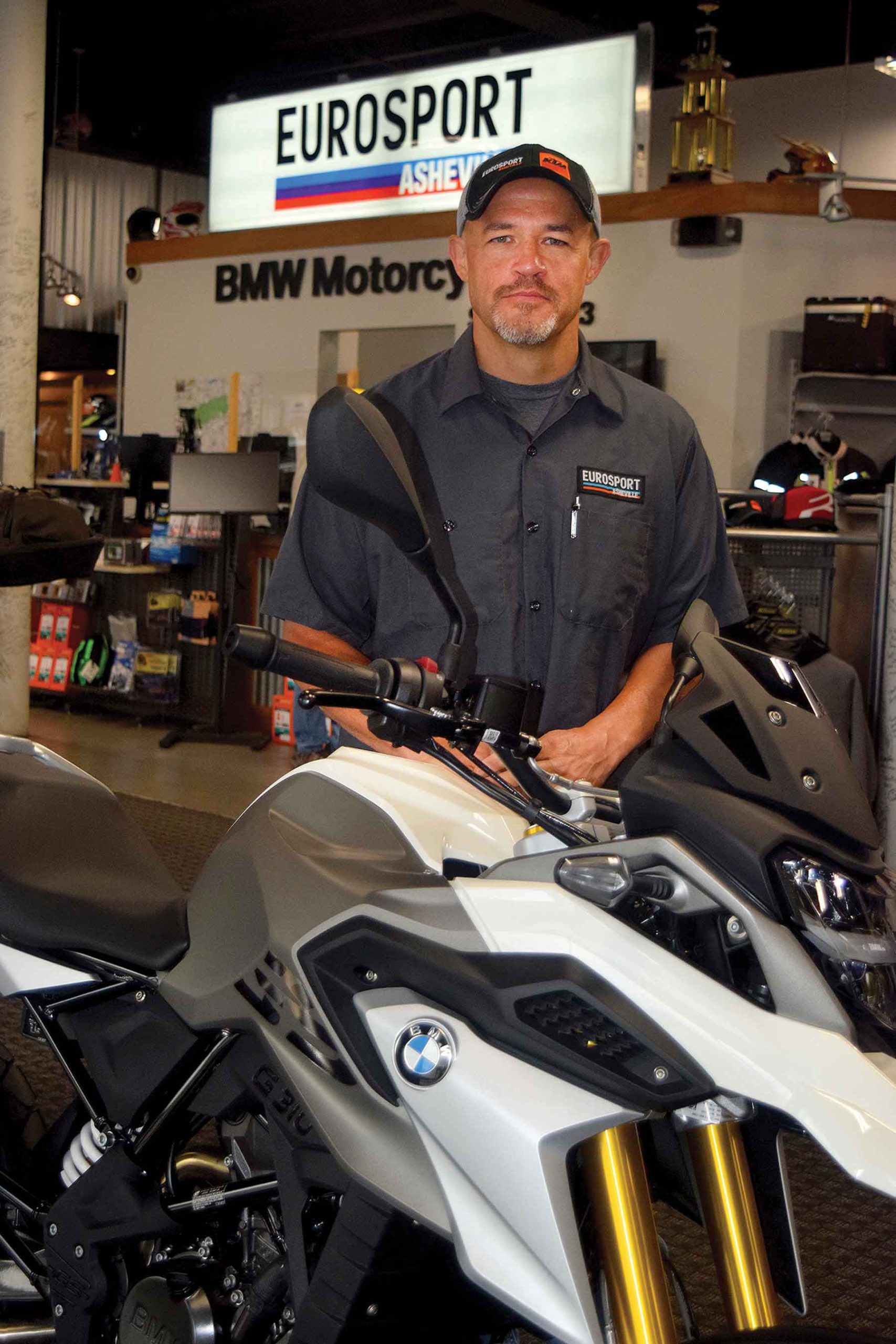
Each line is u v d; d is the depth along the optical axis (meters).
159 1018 1.58
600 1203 1.13
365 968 1.24
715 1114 1.13
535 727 1.37
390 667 1.19
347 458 1.16
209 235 9.06
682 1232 2.43
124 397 9.73
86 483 8.80
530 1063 1.14
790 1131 1.23
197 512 7.52
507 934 1.15
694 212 7.18
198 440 9.09
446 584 1.23
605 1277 1.14
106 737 7.79
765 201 7.05
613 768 1.72
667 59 11.73
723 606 2.15
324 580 2.00
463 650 1.24
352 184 8.56
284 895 1.35
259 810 1.48
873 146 10.84
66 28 12.71
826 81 10.98
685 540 2.09
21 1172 1.84
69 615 8.61
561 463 1.98
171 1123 1.57
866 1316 2.23
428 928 1.20
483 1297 1.35
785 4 10.70
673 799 1.11
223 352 9.12
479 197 1.86
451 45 12.60
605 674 2.01
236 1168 1.55
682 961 1.10
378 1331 1.29
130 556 8.23
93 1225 1.60
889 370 6.94
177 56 13.45
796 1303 1.23
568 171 1.85
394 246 8.24
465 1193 1.14
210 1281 1.52
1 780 1.87
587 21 11.14
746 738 1.15
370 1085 1.22
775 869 1.06
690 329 7.31
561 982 1.11
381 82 8.36
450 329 8.13
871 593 5.05
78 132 13.91
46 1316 2.04
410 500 1.17
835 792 1.10
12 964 1.70
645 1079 1.08
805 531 4.88
